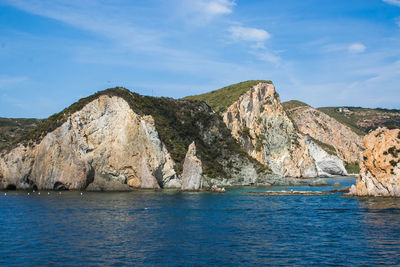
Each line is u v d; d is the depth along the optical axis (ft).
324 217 181.37
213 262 107.45
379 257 112.57
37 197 269.23
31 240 132.16
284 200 257.34
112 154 342.85
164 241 130.52
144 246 123.85
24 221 167.32
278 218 178.50
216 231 147.54
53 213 189.47
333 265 105.50
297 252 117.91
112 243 127.65
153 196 277.03
